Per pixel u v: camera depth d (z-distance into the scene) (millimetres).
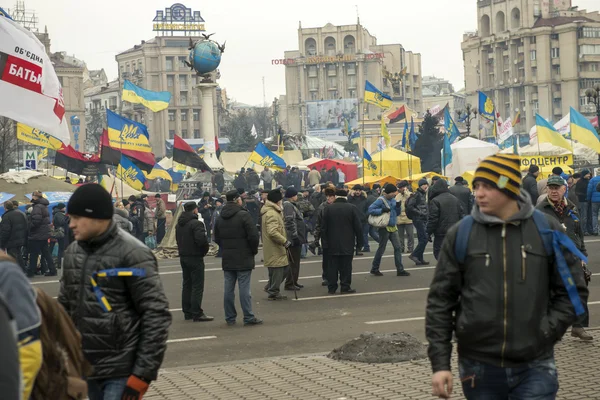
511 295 4277
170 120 153375
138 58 155375
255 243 12414
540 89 155375
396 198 22141
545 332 4293
